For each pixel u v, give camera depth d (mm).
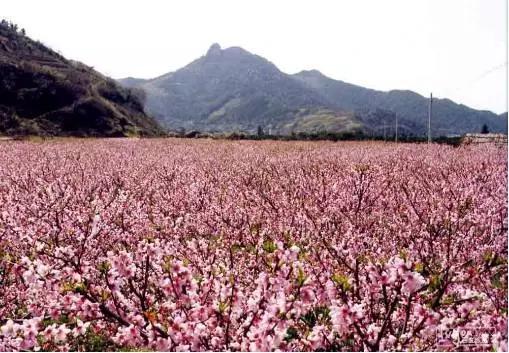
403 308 4914
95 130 110812
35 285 4801
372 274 4566
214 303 4535
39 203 10055
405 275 4039
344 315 4145
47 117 109562
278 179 15797
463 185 12570
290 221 9203
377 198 10992
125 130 115875
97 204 9641
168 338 4074
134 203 10891
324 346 4543
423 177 14391
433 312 4199
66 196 11109
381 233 8867
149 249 4988
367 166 17031
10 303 6262
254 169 19688
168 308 4789
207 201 11328
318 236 7691
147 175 17734
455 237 7844
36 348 4324
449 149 30906
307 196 11852
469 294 4406
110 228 8070
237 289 4605
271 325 3928
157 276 5629
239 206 10555
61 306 4566
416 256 7141
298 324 5172
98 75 162875
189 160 26031
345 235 7754
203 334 4207
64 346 5078
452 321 4293
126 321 4500
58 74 126562
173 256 6391
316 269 5461
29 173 16109
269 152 32875
